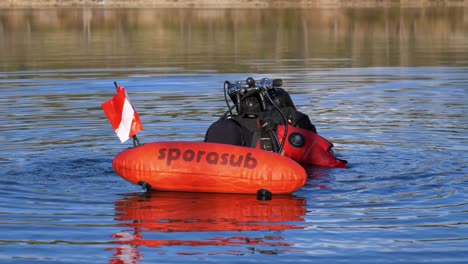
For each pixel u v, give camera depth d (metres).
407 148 16.95
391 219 11.58
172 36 54.00
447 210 12.05
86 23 68.81
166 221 11.62
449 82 27.66
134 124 13.79
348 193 13.26
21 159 15.84
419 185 13.71
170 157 13.25
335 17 73.00
